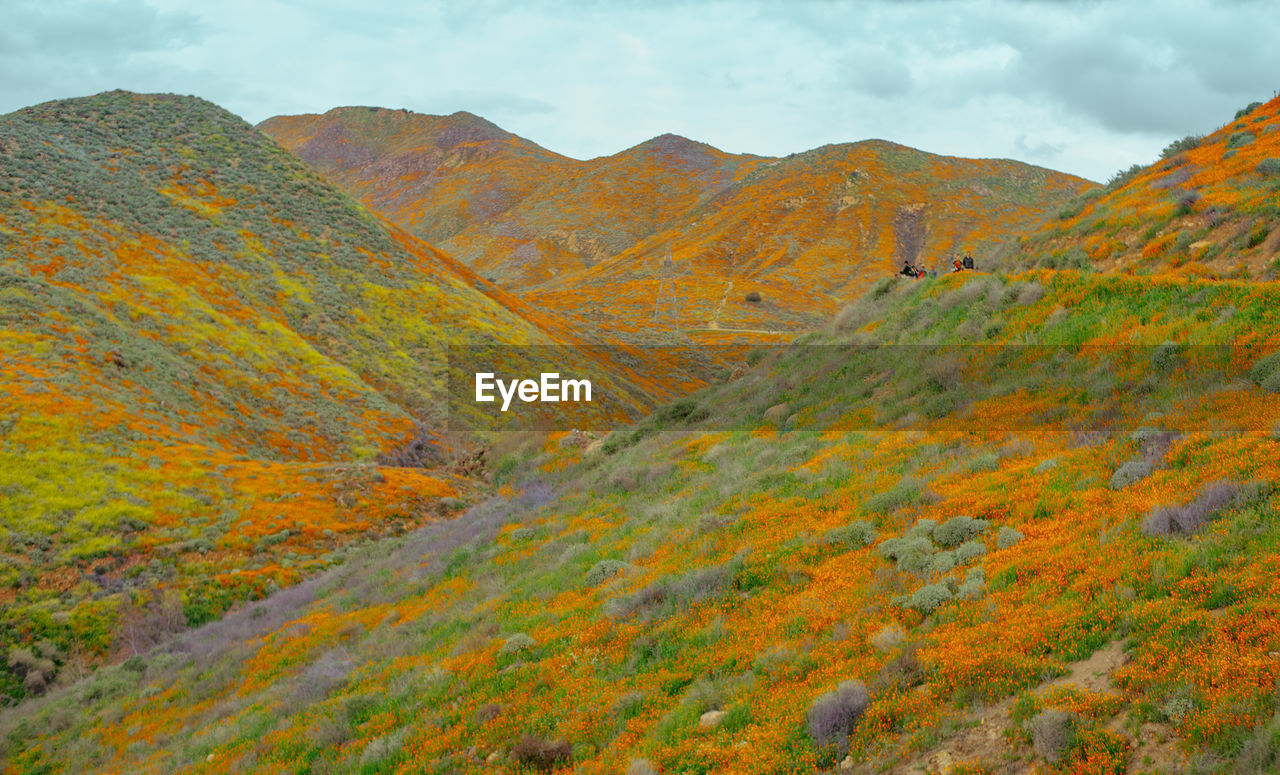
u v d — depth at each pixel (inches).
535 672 444.1
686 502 724.0
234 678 744.3
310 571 1494.8
